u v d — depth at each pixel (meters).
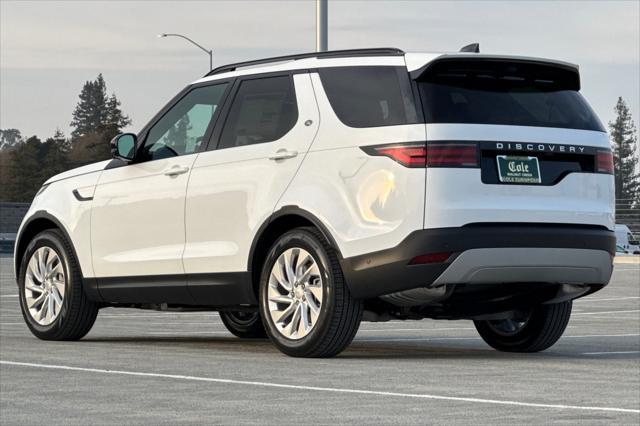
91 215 13.48
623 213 55.88
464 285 11.29
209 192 12.34
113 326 16.61
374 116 11.31
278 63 12.27
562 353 12.60
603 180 11.84
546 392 9.02
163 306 13.37
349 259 11.19
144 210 12.95
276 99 12.10
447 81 11.32
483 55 11.28
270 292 11.74
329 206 11.34
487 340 12.97
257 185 11.91
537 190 11.35
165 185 12.77
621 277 36.31
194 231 12.47
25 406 8.17
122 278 13.15
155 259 12.78
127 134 13.09
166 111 13.09
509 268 11.16
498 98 11.43
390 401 8.45
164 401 8.41
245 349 12.66
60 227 13.77
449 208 10.95
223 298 12.26
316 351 11.39
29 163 190.75
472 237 10.95
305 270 11.51
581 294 12.02
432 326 17.03
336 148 11.42
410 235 10.93
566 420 7.66
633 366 11.03
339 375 10.05
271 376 9.95
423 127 11.03
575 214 11.52
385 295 11.19
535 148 11.35
